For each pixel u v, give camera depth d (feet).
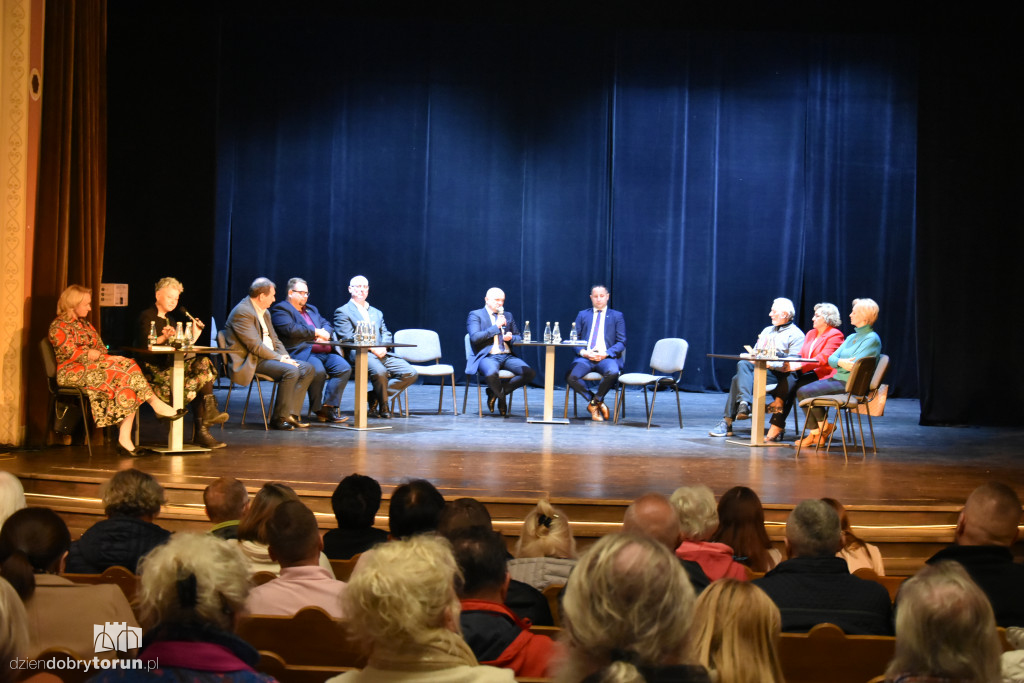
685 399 32.35
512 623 6.54
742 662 4.84
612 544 4.36
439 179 34.37
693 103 34.24
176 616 4.64
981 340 26.32
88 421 18.95
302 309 24.31
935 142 26.18
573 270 34.63
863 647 6.53
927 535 14.23
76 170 19.62
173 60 26.48
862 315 21.70
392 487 15.02
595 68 34.24
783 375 22.49
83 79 19.53
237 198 33.91
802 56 34.12
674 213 34.50
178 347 18.07
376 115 34.12
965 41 25.81
